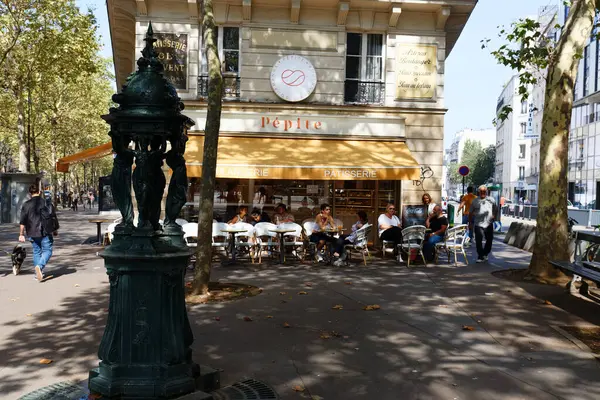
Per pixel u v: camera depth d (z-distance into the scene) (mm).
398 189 15914
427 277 10398
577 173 51031
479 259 12656
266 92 15312
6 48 22828
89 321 6832
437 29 15805
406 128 15727
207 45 8594
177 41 14984
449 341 6117
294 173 13352
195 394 4082
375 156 14320
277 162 13438
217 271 10984
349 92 15750
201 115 14844
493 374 5066
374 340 6129
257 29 15242
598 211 30172
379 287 9312
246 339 6113
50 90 33375
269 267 11617
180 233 4703
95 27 23547
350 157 14117
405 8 15461
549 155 9867
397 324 6824
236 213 15359
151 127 4109
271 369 5133
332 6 15336
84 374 4906
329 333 6383
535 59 10078
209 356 5496
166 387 3969
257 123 15031
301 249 13219
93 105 38500
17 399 4293
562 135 9805
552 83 9875
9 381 4727
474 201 12688
